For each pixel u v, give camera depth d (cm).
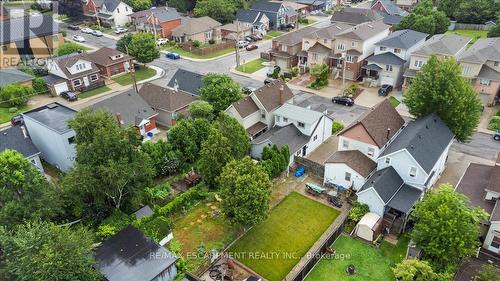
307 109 4881
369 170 3981
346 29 7550
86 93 6825
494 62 5766
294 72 7275
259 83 7006
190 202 3922
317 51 7144
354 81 6956
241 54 8612
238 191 3212
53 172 4600
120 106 5172
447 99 4125
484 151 4744
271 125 5200
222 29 9712
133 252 2989
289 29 10419
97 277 2709
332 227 3628
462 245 2828
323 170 4325
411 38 6850
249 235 3559
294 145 4534
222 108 5297
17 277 2641
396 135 4397
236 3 10956
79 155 3456
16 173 3095
